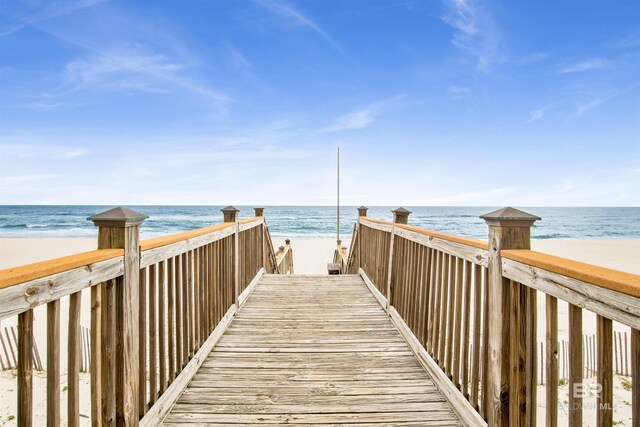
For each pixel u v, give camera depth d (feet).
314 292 16.37
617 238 122.93
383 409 7.04
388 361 9.22
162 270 6.92
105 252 4.87
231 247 12.80
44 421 13.00
